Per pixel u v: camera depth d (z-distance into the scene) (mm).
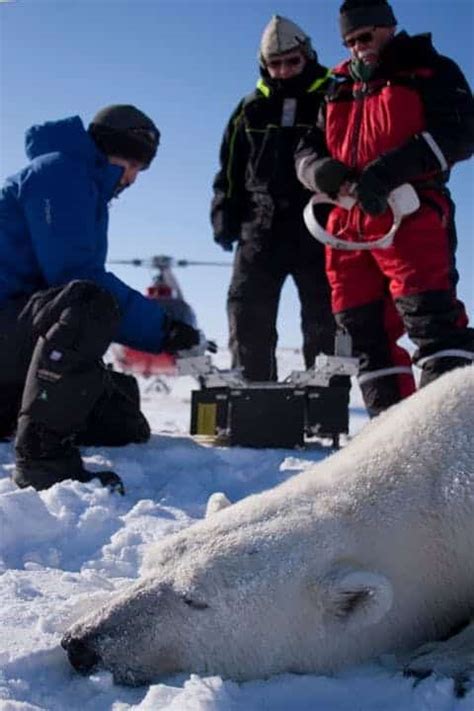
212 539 2812
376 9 5340
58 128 5242
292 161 6578
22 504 3932
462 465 2969
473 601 3008
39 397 4559
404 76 5383
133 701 2584
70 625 2869
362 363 5816
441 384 3260
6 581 3402
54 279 5176
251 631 2703
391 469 2977
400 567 2865
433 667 2672
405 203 5250
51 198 5113
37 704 2537
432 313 5395
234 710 2492
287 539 2779
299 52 6492
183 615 2707
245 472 5184
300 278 6738
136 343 5504
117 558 3793
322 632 2734
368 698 2580
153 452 5492
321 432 5723
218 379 5801
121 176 5348
